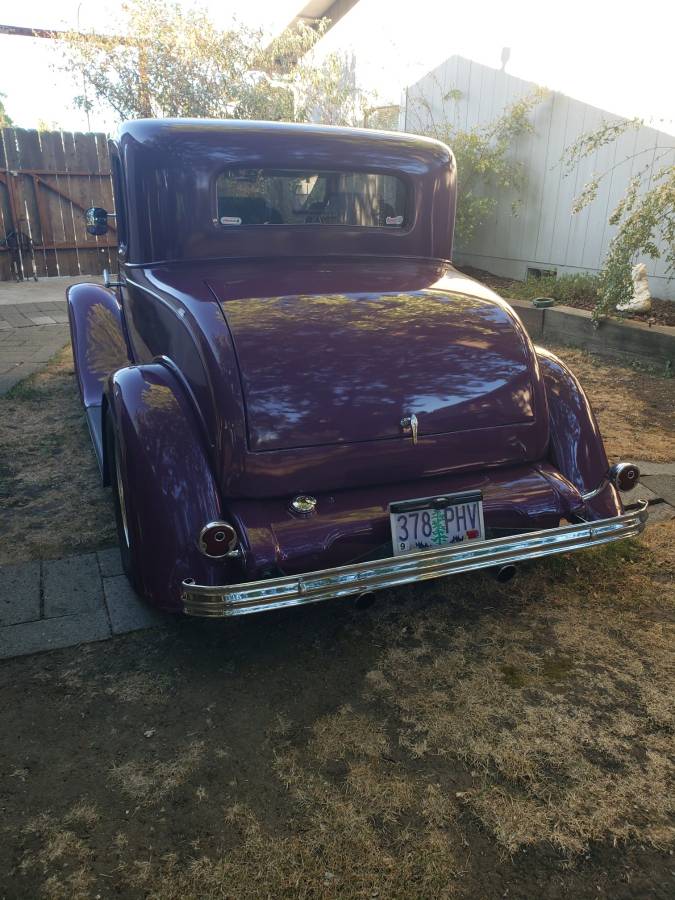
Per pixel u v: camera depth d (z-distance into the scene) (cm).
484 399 248
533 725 215
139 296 309
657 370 583
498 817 183
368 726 215
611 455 415
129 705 223
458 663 244
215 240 293
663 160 634
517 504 247
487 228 889
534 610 275
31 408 511
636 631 261
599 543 246
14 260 1139
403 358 244
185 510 224
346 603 280
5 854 173
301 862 171
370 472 235
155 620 264
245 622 267
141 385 247
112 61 1068
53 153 1123
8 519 345
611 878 168
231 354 226
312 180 303
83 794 190
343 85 1129
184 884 166
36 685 231
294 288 268
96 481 389
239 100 1077
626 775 197
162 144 284
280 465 224
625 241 582
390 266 315
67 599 276
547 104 760
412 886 165
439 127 916
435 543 236
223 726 214
